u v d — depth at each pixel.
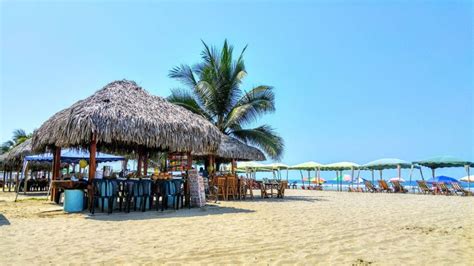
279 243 4.96
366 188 24.62
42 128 10.18
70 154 15.06
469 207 10.83
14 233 5.54
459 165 22.52
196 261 3.98
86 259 4.01
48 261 3.92
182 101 17.11
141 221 7.03
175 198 9.47
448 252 4.49
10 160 18.73
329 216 8.06
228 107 17.22
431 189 20.97
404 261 4.05
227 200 12.86
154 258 4.09
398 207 10.64
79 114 8.01
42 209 8.93
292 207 10.22
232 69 17.34
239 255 4.27
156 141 8.78
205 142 9.89
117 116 8.28
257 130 16.70
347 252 4.47
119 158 17.48
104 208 9.07
